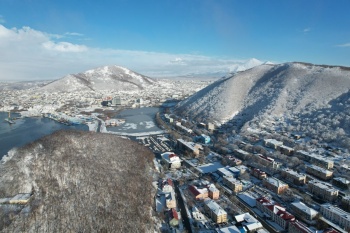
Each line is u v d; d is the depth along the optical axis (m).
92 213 117.38
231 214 126.31
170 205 132.00
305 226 107.19
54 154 163.62
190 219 123.50
